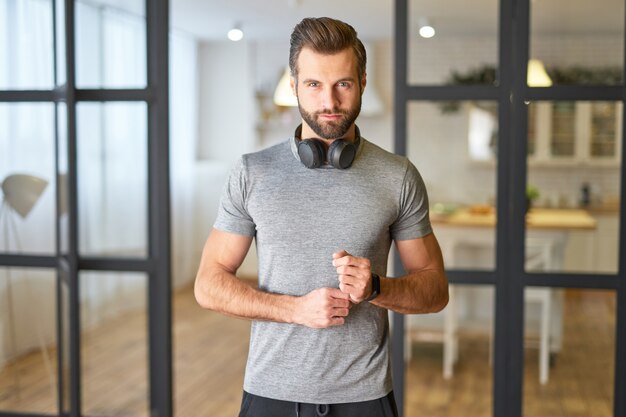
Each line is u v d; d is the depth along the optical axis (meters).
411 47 6.31
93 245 4.47
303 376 1.73
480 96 3.02
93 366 4.18
